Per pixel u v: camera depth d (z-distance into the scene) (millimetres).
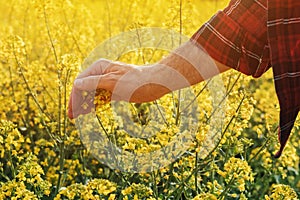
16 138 4430
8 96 4480
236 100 3264
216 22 1939
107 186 2895
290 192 3045
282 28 1844
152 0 4996
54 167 3916
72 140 3672
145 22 4699
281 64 1858
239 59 1943
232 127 3281
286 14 1841
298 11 1837
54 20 4738
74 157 3928
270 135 3512
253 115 4891
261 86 5125
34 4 4004
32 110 4641
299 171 4438
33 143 4246
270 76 5137
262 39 1936
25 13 4855
